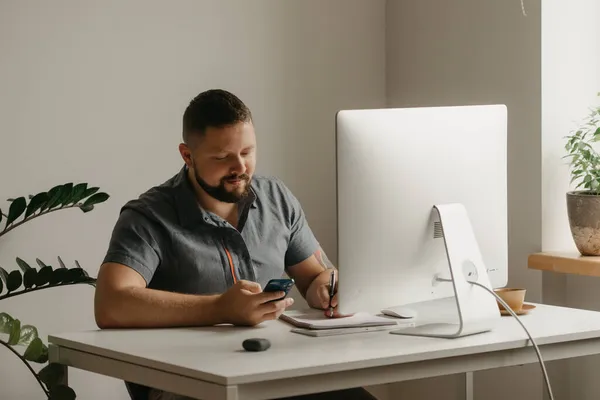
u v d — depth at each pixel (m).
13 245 3.11
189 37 3.39
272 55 3.58
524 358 2.07
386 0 3.81
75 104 3.20
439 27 3.54
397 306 2.16
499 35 3.27
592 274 2.86
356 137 2.00
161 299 2.19
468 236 2.12
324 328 2.12
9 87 3.08
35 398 3.16
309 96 3.67
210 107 2.32
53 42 3.15
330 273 2.57
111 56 3.25
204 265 2.43
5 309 3.11
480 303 2.10
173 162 3.39
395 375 1.89
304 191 3.68
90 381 3.27
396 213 2.05
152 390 2.23
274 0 3.57
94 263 3.27
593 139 3.07
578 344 2.15
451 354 1.94
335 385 1.82
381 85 3.83
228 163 2.33
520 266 3.21
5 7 3.06
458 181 2.14
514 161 3.22
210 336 2.08
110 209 3.28
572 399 3.16
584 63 3.19
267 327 2.20
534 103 3.13
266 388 1.73
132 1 3.28
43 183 3.15
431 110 2.11
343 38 3.73
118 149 3.28
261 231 2.57
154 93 3.34
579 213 2.95
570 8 3.15
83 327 3.26
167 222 2.40
